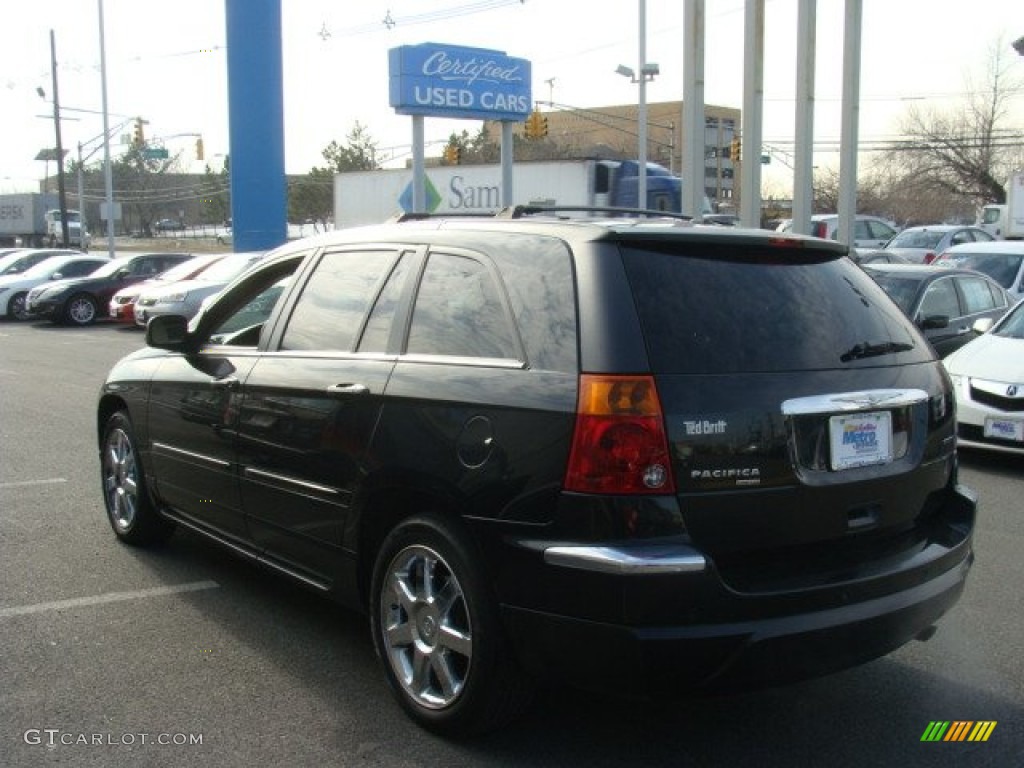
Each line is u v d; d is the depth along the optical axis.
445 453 3.70
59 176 46.38
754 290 3.75
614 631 3.25
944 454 4.11
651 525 3.27
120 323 24.92
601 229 3.65
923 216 66.12
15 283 26.09
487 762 3.68
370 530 4.18
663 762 3.69
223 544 5.23
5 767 3.60
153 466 5.75
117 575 5.69
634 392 3.31
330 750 3.76
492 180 32.16
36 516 6.92
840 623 3.44
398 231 4.47
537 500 3.41
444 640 3.77
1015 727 3.98
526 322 3.65
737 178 73.00
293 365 4.56
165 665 4.48
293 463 4.46
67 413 11.34
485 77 28.12
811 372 3.64
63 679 4.34
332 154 86.31
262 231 25.03
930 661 4.60
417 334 4.07
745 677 3.33
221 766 3.63
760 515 3.43
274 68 24.81
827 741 3.86
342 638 4.81
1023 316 9.32
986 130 59.56
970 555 4.10
